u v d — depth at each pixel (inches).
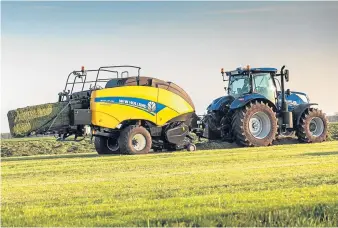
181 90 698.8
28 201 298.5
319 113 763.4
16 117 627.5
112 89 649.0
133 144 644.1
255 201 270.8
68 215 255.0
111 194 312.3
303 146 648.4
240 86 734.5
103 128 653.9
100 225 234.4
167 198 290.0
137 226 232.2
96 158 581.0
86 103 650.8
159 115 675.4
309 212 249.4
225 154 566.3
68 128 654.5
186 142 689.0
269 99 732.7
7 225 239.0
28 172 454.9
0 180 402.3
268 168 413.7
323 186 312.2
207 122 717.3
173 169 437.1
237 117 697.6
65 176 417.1
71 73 657.0
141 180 369.4
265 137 706.8
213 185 332.5
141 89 666.2
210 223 233.8
